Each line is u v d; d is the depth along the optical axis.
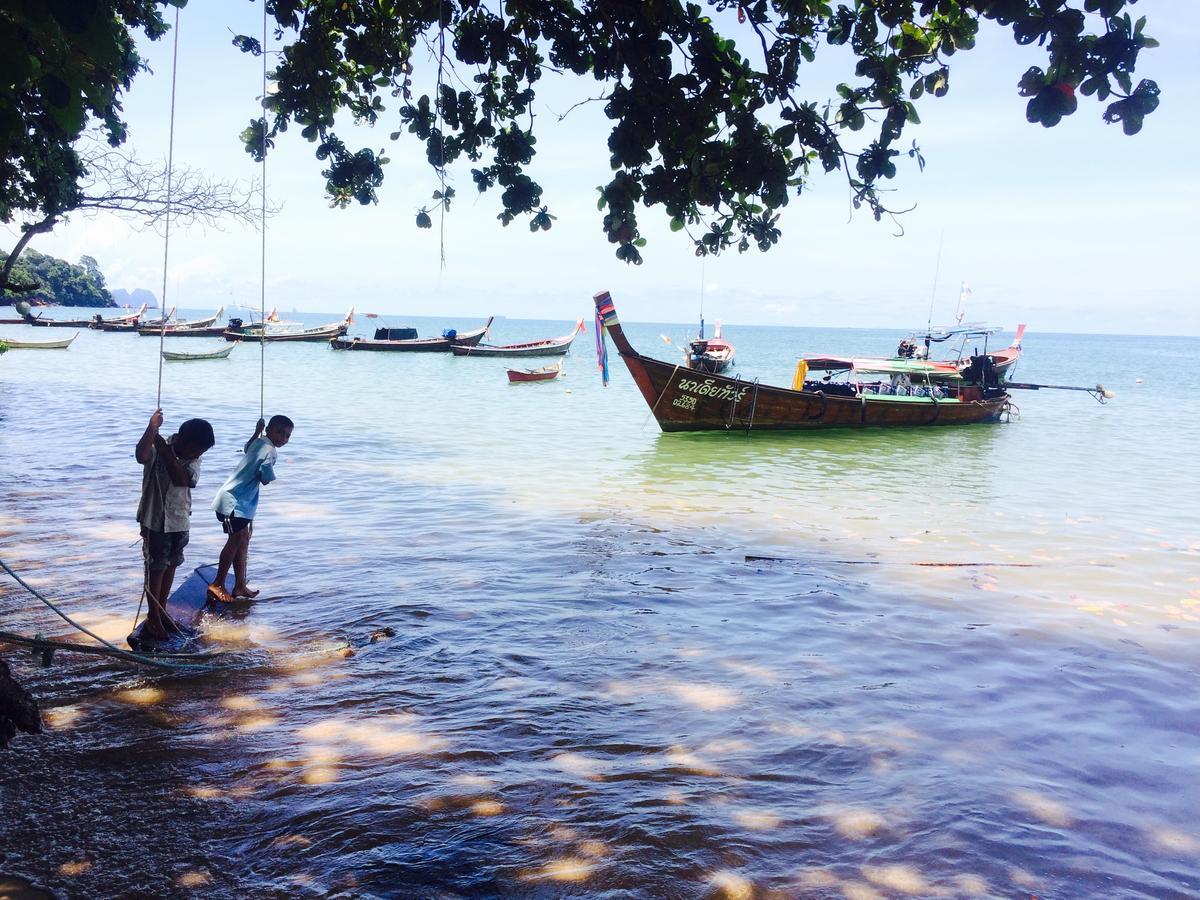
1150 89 3.45
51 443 16.69
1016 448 22.19
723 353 43.81
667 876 3.61
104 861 3.63
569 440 21.58
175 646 6.24
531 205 5.17
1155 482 16.53
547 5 4.70
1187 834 4.12
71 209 11.04
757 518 12.22
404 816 4.04
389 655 6.27
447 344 64.12
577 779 4.47
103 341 70.50
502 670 6.05
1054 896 3.57
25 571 7.93
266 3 5.03
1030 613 7.76
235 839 3.82
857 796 4.39
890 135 4.27
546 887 3.52
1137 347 197.88
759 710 5.47
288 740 4.84
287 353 63.41
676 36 4.39
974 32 4.24
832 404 25.00
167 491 6.25
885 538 11.00
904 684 6.00
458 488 13.81
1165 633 7.23
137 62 11.43
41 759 4.50
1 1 2.45
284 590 7.83
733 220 5.02
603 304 22.75
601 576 8.66
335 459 16.62
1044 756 4.95
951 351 34.00
